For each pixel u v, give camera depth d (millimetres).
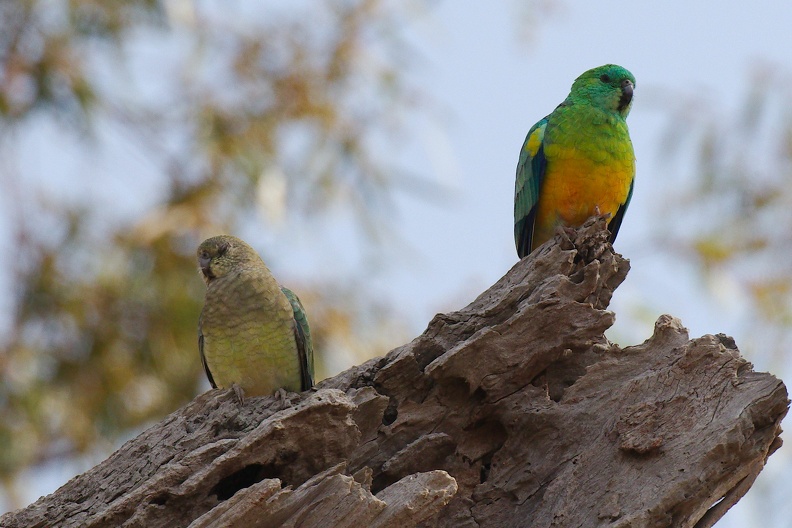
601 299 10734
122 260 18375
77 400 18500
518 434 10047
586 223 10875
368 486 9180
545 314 9922
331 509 8453
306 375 12250
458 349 9820
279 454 9094
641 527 8867
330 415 9102
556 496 9445
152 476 9188
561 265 10359
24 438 18578
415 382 10062
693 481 8953
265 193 18438
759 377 9367
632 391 9750
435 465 9977
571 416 9875
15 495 18359
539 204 13508
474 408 10102
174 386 18750
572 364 10289
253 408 9836
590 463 9461
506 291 10250
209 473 8875
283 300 11805
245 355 11711
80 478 9492
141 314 18531
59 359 18500
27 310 18359
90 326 18422
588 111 13172
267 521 8422
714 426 9141
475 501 9938
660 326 10203
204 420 9797
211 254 12695
